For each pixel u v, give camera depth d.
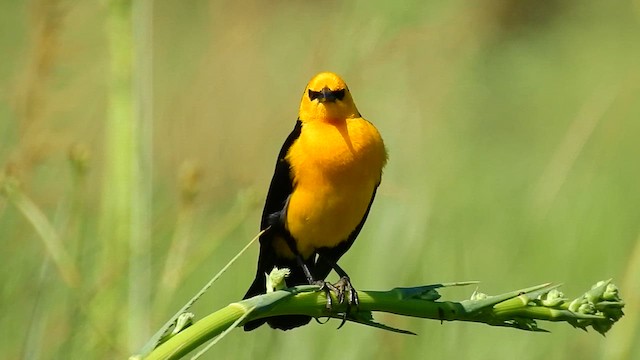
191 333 5.75
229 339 10.53
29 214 9.14
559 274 13.16
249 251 12.06
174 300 11.35
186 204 10.46
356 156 9.45
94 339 9.59
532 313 6.48
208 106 13.77
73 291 9.53
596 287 6.50
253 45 14.82
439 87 16.39
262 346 10.54
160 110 14.82
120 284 9.99
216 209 12.26
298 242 9.79
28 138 10.45
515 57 23.31
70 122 12.08
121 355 9.46
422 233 11.76
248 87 14.40
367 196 9.72
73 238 10.12
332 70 13.18
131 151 10.63
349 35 13.23
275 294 6.08
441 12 16.47
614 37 26.00
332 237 9.79
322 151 9.40
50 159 11.00
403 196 12.01
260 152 13.33
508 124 21.00
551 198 14.07
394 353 10.70
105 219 10.46
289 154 9.56
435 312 6.51
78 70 12.27
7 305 9.66
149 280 9.83
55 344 9.35
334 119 9.66
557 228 13.90
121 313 9.84
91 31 12.62
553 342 11.52
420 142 13.98
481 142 18.30
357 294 6.51
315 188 9.45
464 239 12.77
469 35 18.94
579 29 26.20
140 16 10.99
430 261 11.67
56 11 10.93
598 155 16.88
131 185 10.46
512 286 12.50
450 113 17.05
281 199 9.68
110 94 10.88
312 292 6.46
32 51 10.93
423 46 15.66
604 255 13.75
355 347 10.66
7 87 12.11
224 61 14.52
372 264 11.56
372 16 13.35
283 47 15.81
